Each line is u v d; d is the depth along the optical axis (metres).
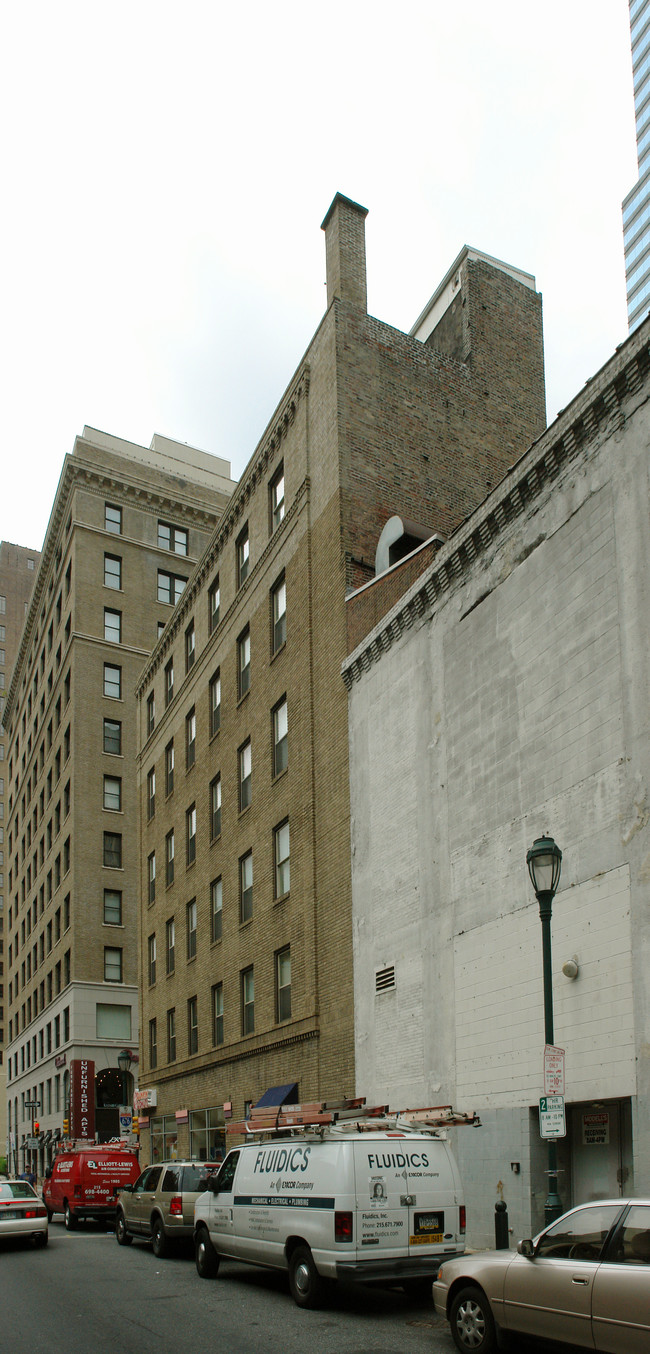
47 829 61.75
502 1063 15.72
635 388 14.22
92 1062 49.06
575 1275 8.58
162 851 38.16
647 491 13.77
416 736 19.92
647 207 103.12
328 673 24.38
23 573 127.25
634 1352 7.95
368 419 26.03
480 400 28.97
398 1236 12.20
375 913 20.86
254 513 30.55
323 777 24.19
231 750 30.84
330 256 27.72
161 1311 12.45
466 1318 9.66
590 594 14.84
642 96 106.56
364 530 24.86
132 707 56.16
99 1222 29.08
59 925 55.62
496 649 17.33
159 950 37.41
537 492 16.48
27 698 75.06
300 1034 23.70
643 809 13.12
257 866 27.75
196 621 36.22
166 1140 34.28
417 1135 13.00
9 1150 70.88
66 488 59.34
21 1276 16.38
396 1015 19.47
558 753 15.22
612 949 13.38
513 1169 15.08
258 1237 13.84
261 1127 16.00
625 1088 12.79
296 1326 11.27
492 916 16.50
